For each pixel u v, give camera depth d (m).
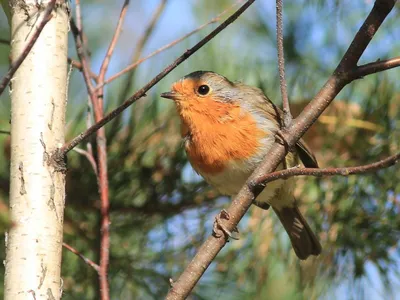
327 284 10.01
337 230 9.82
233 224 6.87
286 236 10.62
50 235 6.53
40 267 6.43
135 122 10.17
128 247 10.23
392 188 9.69
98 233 9.95
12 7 6.98
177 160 10.09
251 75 11.66
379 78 10.54
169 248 10.23
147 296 10.62
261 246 10.27
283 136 6.89
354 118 10.28
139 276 10.16
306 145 9.67
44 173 6.62
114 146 9.99
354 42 6.81
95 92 8.68
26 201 6.55
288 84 11.13
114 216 10.12
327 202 9.99
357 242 9.73
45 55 6.88
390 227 9.66
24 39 6.90
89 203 9.95
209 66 11.68
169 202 10.13
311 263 10.14
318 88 11.04
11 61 6.90
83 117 10.54
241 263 10.33
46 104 6.79
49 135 6.74
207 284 10.50
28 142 6.68
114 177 9.92
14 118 6.78
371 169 5.74
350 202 9.84
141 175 10.00
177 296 6.66
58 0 7.03
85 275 9.96
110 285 10.06
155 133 10.20
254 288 10.54
